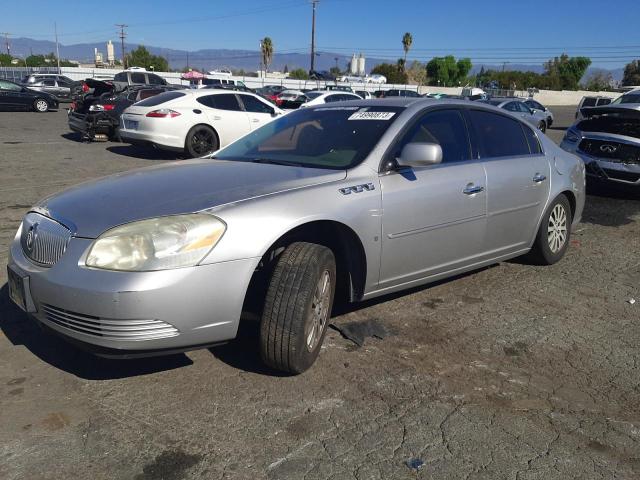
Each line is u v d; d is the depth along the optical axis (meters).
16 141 14.50
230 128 12.43
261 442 2.68
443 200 3.90
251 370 3.31
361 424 2.85
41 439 2.66
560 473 2.54
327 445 2.68
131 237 2.73
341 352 3.57
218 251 2.80
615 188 8.92
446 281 4.93
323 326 3.35
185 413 2.88
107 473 2.45
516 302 4.52
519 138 4.91
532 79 78.06
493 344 3.78
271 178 3.37
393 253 3.66
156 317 2.70
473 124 4.45
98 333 2.73
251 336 3.71
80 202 3.12
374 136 3.80
